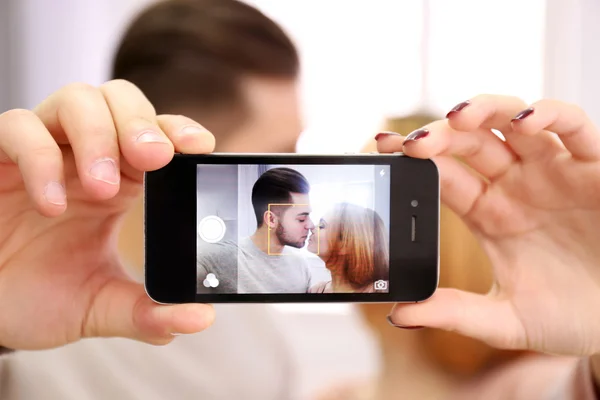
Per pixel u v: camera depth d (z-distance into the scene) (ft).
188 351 4.49
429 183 2.46
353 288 2.42
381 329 5.45
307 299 2.40
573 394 2.89
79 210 2.33
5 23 6.64
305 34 6.85
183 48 4.01
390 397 5.06
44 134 1.86
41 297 2.26
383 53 6.96
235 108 4.09
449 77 6.99
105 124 1.90
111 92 2.04
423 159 2.46
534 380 3.90
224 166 2.40
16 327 2.25
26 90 6.73
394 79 6.98
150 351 4.33
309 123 6.75
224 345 4.60
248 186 2.41
